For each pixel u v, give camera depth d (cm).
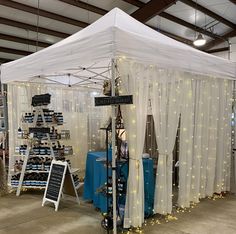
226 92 482
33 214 400
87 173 452
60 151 502
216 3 688
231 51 874
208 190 460
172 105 378
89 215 394
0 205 442
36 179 497
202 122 442
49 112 507
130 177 335
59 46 338
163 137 371
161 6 628
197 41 734
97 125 726
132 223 334
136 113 334
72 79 537
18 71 408
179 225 350
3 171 507
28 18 629
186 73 401
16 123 561
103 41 287
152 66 337
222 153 475
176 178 492
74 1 567
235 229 338
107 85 358
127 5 650
